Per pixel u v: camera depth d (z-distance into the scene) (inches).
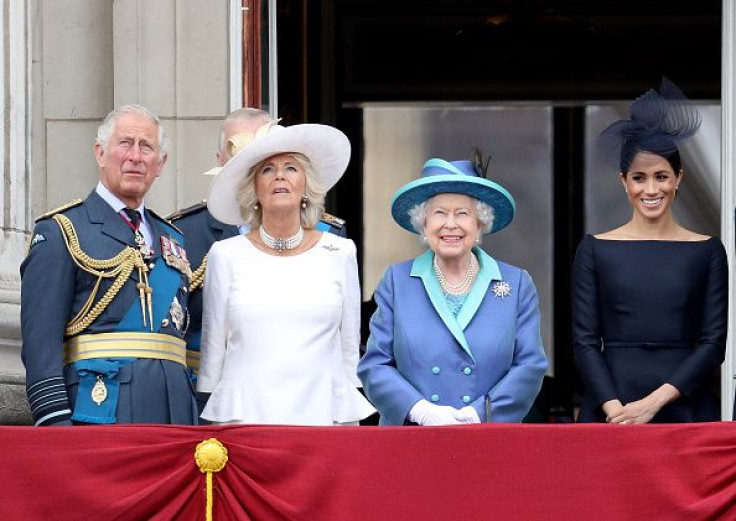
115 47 1365.7
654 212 1160.2
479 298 1060.5
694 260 1149.1
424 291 1066.1
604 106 2041.1
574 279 1169.4
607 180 2025.1
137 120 1050.7
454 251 1056.2
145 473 944.9
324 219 1206.9
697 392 1128.2
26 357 1015.6
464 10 2059.5
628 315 1143.6
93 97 1379.2
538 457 943.0
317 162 1066.7
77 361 1021.2
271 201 1045.8
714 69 2030.0
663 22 2036.2
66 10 1384.1
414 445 945.5
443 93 2042.3
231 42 1358.3
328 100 2004.2
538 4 2048.5
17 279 1289.4
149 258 1047.0
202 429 949.2
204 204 1189.7
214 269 1053.2
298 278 1047.6
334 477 944.3
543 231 2023.9
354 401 1054.4
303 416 1029.8
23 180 1312.7
